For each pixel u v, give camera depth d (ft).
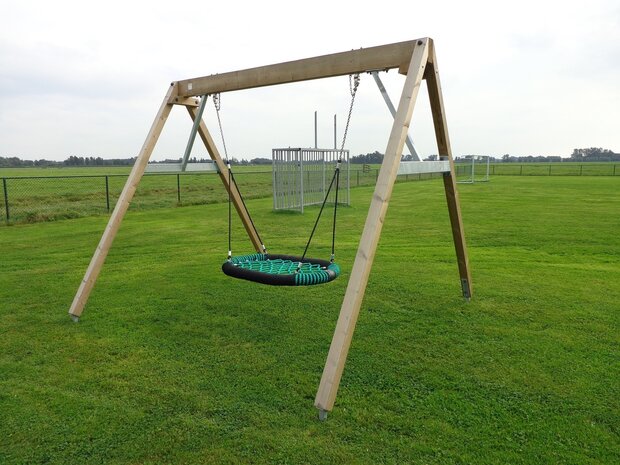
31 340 11.21
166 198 59.26
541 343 10.84
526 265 19.06
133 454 6.75
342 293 15.24
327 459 6.59
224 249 23.39
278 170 41.83
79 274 18.22
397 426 7.43
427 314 12.94
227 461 6.56
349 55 10.23
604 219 33.17
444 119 11.50
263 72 11.76
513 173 135.95
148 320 12.62
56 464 6.54
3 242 26.00
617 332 11.52
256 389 8.69
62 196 65.82
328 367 7.80
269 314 13.09
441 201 49.85
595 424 7.51
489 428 7.38
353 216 37.99
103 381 9.06
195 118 14.23
